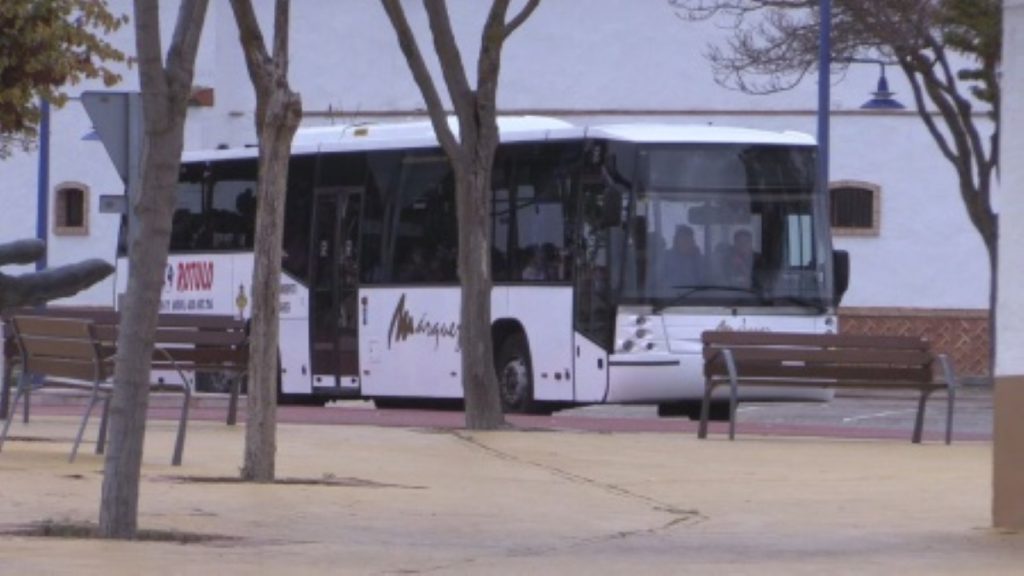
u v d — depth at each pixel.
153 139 23.91
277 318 32.00
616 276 55.59
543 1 99.44
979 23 76.06
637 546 25.48
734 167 56.69
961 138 80.06
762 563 23.56
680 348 55.56
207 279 67.88
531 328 57.88
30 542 24.00
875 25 77.25
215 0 98.12
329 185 64.00
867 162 99.06
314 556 23.69
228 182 67.75
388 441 40.81
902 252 99.25
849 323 99.50
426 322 61.19
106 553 23.14
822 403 68.94
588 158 56.47
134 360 24.44
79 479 30.66
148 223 24.09
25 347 36.00
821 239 57.44
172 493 29.69
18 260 15.55
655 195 55.91
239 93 98.50
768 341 44.66
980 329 98.69
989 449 41.41
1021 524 26.66
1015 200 26.00
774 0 84.19
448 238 60.94
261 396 31.81
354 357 63.16
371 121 97.56
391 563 23.23
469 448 39.75
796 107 98.56
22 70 58.59
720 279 56.22
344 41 98.69
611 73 99.25
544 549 25.09
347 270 63.34
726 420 58.16
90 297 96.94
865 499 31.47
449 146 45.66
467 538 26.17
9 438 38.22
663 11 98.81
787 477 34.97
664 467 36.59
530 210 58.16
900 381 44.44
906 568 23.02
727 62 92.62
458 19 99.00
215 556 23.31
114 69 92.38
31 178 100.25
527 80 99.69
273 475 32.12
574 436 43.69
